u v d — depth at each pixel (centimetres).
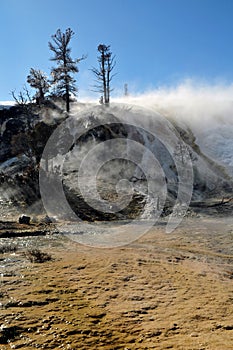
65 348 634
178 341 664
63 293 921
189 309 828
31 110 4031
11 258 1314
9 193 2773
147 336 685
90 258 1327
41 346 639
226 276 1137
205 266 1265
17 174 3027
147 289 970
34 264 1220
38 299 866
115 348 637
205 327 729
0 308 803
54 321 745
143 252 1471
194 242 1745
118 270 1156
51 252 1435
